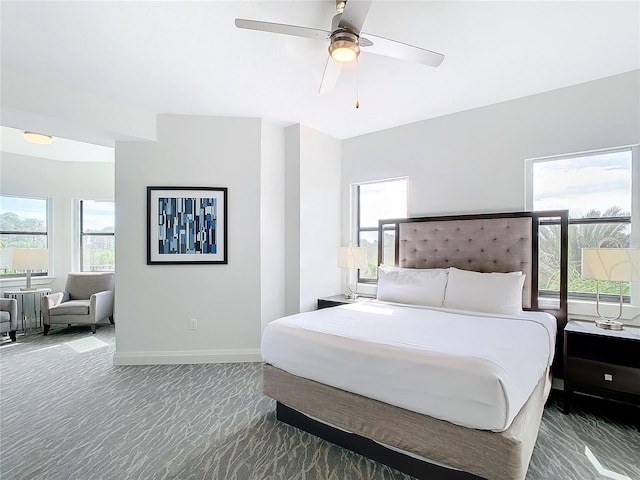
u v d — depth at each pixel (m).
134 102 3.43
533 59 2.59
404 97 3.29
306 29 1.84
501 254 3.27
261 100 3.38
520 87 3.07
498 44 2.39
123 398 2.87
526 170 3.28
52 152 5.32
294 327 2.38
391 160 4.14
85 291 5.38
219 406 2.73
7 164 5.24
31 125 3.20
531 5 1.98
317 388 2.18
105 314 5.23
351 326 2.40
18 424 2.45
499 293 2.98
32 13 2.06
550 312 3.04
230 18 2.12
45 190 5.62
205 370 3.53
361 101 3.38
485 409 1.55
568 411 2.64
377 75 2.85
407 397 1.78
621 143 2.81
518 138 3.29
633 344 2.39
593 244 3.00
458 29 2.22
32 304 5.38
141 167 3.72
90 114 3.21
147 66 2.71
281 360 2.35
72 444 2.20
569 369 2.62
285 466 1.98
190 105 3.51
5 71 2.75
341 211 4.59
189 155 3.78
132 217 3.71
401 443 1.82
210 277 3.81
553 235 3.15
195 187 3.77
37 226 5.60
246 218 3.87
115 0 1.95
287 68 2.75
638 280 2.46
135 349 3.72
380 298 3.67
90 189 5.88
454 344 1.94
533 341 2.18
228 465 1.99
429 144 3.85
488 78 2.90
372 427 1.93
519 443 1.51
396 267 3.96
